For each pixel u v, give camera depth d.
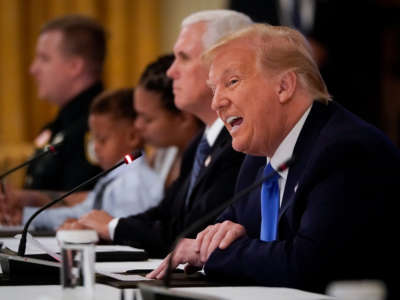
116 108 5.21
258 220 3.09
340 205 2.64
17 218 5.40
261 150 2.95
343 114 2.87
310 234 2.62
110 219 4.11
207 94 3.88
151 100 4.72
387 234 2.68
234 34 2.94
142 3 9.10
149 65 4.80
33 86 8.97
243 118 2.90
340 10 7.95
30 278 2.66
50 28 6.56
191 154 4.26
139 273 2.93
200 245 2.82
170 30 9.22
